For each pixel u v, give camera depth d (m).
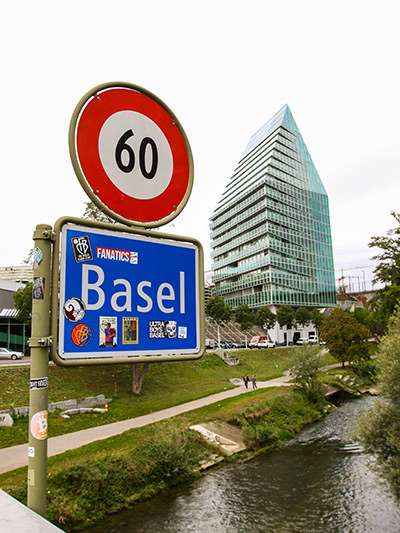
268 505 13.40
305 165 92.50
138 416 20.55
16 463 12.48
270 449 19.69
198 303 2.74
